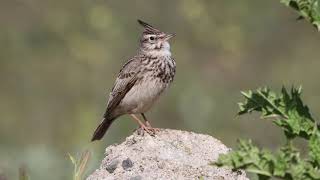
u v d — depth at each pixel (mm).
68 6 21312
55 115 19406
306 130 5734
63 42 20828
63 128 19000
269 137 16781
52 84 20250
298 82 20688
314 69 21125
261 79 21031
